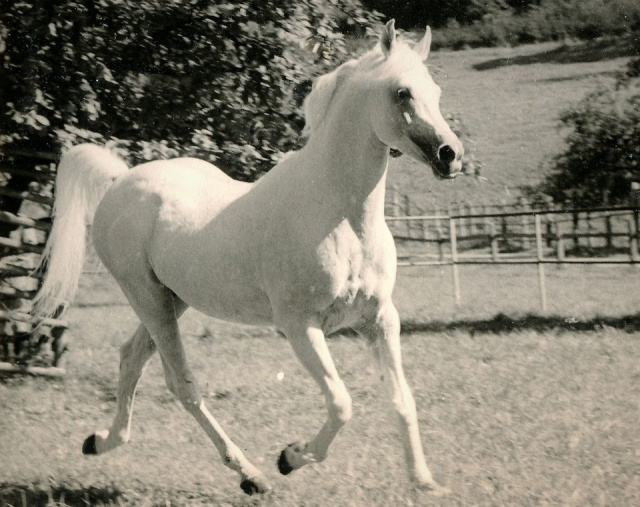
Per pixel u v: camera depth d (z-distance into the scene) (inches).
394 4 844.0
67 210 206.5
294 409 249.9
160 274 183.9
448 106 1151.0
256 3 344.2
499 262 456.1
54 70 323.6
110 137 316.5
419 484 158.7
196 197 183.0
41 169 333.7
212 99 344.8
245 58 347.3
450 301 498.0
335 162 155.3
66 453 213.5
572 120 787.4
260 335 400.5
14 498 176.4
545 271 628.4
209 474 189.6
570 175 776.3
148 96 339.3
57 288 207.2
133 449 214.7
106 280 657.0
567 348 339.3
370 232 156.8
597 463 183.8
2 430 240.8
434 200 911.7
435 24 1354.6
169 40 344.5
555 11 1328.7
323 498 165.8
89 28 336.2
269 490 168.9
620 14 1289.4
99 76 325.4
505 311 443.2
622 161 763.4
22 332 333.4
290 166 164.6
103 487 182.4
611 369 295.3
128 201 192.1
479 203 883.4
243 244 165.9
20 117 304.8
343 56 357.4
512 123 1063.0
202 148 322.3
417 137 149.3
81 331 446.9
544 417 227.1
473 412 235.5
